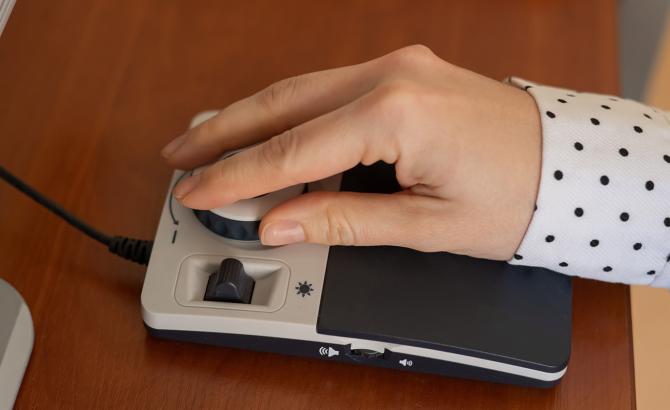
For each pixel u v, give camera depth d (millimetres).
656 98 861
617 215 464
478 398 470
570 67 566
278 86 490
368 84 479
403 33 574
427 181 463
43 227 501
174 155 500
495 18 582
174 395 463
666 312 790
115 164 522
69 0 571
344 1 585
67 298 483
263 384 468
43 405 456
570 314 474
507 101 470
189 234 486
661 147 470
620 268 478
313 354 473
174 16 572
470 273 478
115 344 474
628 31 822
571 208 462
